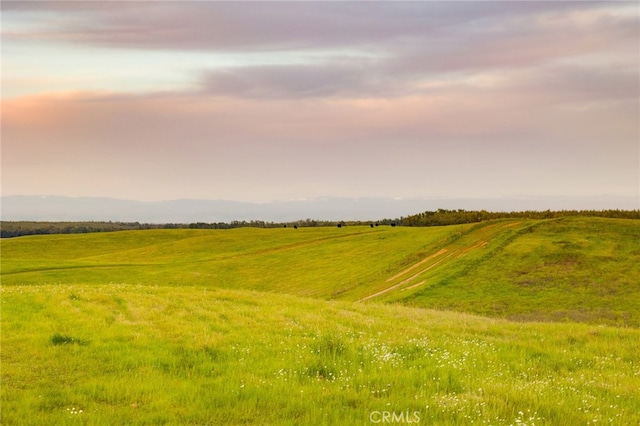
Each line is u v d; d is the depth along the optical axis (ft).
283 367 48.60
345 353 53.67
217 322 69.67
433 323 81.92
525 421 34.81
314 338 61.52
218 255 333.42
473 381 44.39
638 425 35.68
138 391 41.04
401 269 216.54
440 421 34.55
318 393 41.04
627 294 149.59
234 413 36.78
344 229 408.87
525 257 188.75
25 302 77.66
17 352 51.21
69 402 38.24
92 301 81.15
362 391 41.42
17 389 40.32
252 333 63.52
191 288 107.24
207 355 52.65
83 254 423.64
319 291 210.38
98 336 58.34
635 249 189.78
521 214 332.39
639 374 51.31
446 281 173.27
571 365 54.44
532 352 59.41
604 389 45.01
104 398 39.60
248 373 46.60
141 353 52.11
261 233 426.51
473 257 195.11
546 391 42.14
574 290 155.74
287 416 36.29
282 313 80.12
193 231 515.50
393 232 328.90
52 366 47.19
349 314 84.58
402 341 61.11
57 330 60.75
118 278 242.99
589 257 183.01
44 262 277.44
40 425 33.58
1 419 34.12
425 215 449.48
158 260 353.72
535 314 138.51
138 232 512.63
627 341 68.13
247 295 100.48
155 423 34.96
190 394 40.50
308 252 300.40
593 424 35.19
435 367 48.49
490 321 93.15
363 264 245.24
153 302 83.10
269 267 271.49
